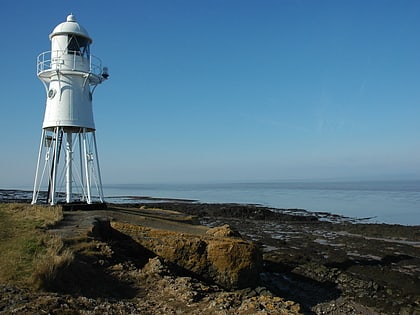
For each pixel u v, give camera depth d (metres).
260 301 10.62
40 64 21.75
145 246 14.50
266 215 44.84
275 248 25.61
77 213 18.53
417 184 175.12
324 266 20.03
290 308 10.36
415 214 50.62
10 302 7.98
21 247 11.17
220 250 14.02
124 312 8.75
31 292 8.63
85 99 21.77
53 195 21.02
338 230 34.62
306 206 64.44
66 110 21.03
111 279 10.95
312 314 14.29
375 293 16.59
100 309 8.60
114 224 15.32
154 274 11.80
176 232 14.59
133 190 162.00
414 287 17.31
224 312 9.41
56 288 9.27
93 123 22.30
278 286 17.44
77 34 21.53
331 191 118.62
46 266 9.41
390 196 89.19
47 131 22.30
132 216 17.83
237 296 10.98
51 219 16.02
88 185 21.97
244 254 14.11
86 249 12.34
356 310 14.92
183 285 11.03
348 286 17.52
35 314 7.58
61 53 21.28
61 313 7.86
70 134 21.89
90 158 22.27
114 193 125.88
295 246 26.33
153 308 9.43
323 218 46.25
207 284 12.95
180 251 14.04
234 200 81.19
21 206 19.70
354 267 20.45
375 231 32.97
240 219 42.62
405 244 27.62
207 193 120.12
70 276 9.91
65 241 12.56
